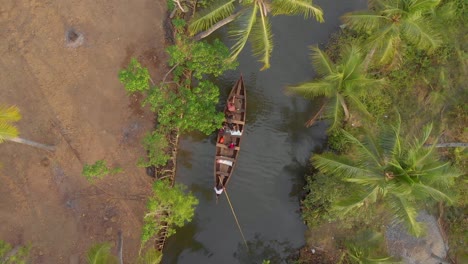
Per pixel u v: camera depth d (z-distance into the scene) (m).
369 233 18.81
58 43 19.30
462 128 20.30
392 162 13.97
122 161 19.52
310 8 15.15
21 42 19.09
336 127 18.27
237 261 20.30
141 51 19.83
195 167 20.39
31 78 19.08
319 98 20.95
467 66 20.53
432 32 15.03
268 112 20.92
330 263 19.91
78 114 19.33
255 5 15.12
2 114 13.70
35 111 19.06
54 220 18.89
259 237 20.42
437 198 13.95
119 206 19.39
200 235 20.23
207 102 17.70
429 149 14.14
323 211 19.75
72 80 19.33
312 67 21.14
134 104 19.67
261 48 15.68
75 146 19.22
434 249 20.08
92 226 19.09
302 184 20.72
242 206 20.45
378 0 16.44
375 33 15.76
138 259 18.53
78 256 18.86
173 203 16.88
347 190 18.31
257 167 20.67
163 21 20.06
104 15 19.62
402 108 20.45
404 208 14.34
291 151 20.88
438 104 20.48
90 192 19.20
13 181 18.80
